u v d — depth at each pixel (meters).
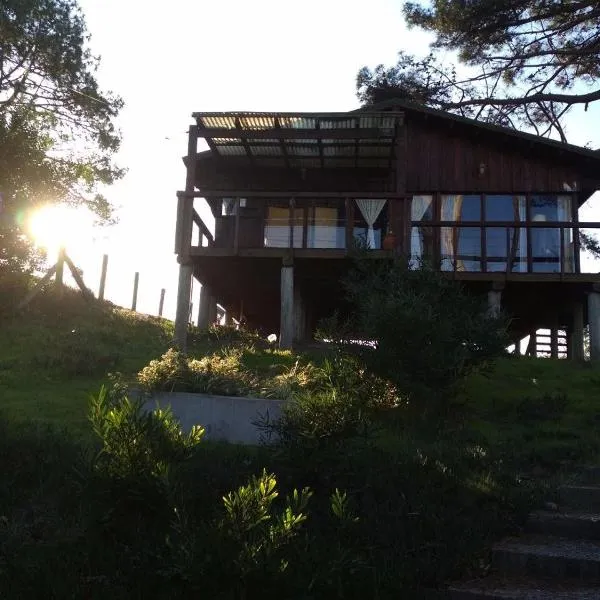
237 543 5.11
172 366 9.92
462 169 18.94
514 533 6.67
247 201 18.84
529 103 24.81
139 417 6.43
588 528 6.63
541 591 5.51
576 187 18.69
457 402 10.86
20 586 5.33
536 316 21.16
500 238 18.50
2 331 16.17
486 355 10.26
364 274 12.09
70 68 27.78
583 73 23.55
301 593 5.07
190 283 16.08
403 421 9.63
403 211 16.14
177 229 16.17
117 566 5.55
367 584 5.32
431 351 9.57
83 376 12.67
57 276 19.66
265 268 17.44
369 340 9.98
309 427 7.07
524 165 18.86
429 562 5.64
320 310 21.61
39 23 27.19
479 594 5.39
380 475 7.07
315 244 18.16
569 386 12.61
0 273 18.11
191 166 16.36
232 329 17.77
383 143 16.98
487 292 17.59
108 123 29.38
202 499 6.49
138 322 19.11
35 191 23.25
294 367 11.68
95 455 6.43
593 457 8.54
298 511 5.56
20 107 26.39
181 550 5.12
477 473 7.54
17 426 8.77
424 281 10.80
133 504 6.06
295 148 17.47
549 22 23.05
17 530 6.12
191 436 6.57
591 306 16.69
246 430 9.03
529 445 8.98
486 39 23.55
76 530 6.11
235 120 16.03
